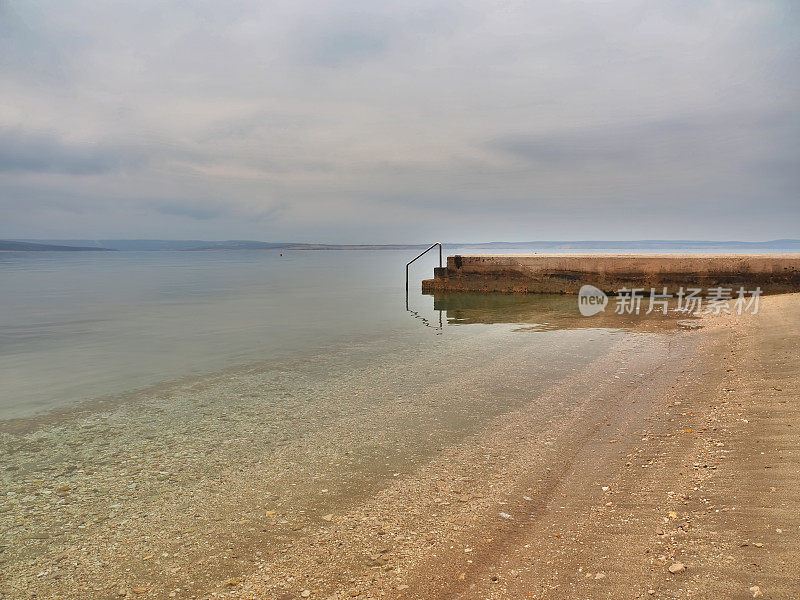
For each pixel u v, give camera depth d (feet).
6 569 10.48
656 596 8.28
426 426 18.92
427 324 46.73
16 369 30.60
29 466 15.96
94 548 11.21
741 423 16.47
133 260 314.76
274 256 443.32
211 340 40.16
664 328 39.99
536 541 10.68
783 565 8.48
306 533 11.55
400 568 9.99
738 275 60.23
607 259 66.54
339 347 36.06
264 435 18.38
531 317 49.39
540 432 17.92
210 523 12.17
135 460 16.30
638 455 15.11
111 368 30.58
